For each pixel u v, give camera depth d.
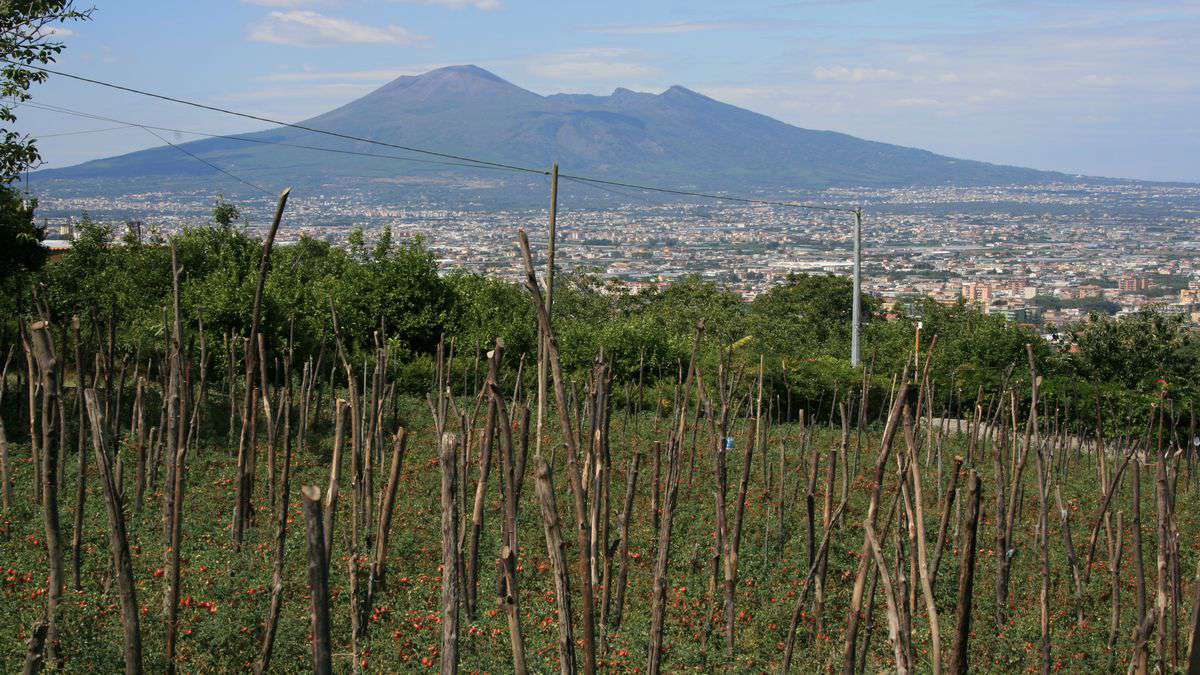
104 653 9.07
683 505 16.84
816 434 24.47
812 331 42.25
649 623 11.74
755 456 21.19
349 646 10.61
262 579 11.84
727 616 11.23
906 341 32.81
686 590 12.95
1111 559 11.91
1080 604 12.72
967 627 6.78
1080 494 19.45
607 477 12.02
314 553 5.68
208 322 23.16
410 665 10.22
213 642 9.74
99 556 12.41
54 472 7.45
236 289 23.77
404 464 18.53
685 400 10.48
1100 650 11.73
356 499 11.90
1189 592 13.47
